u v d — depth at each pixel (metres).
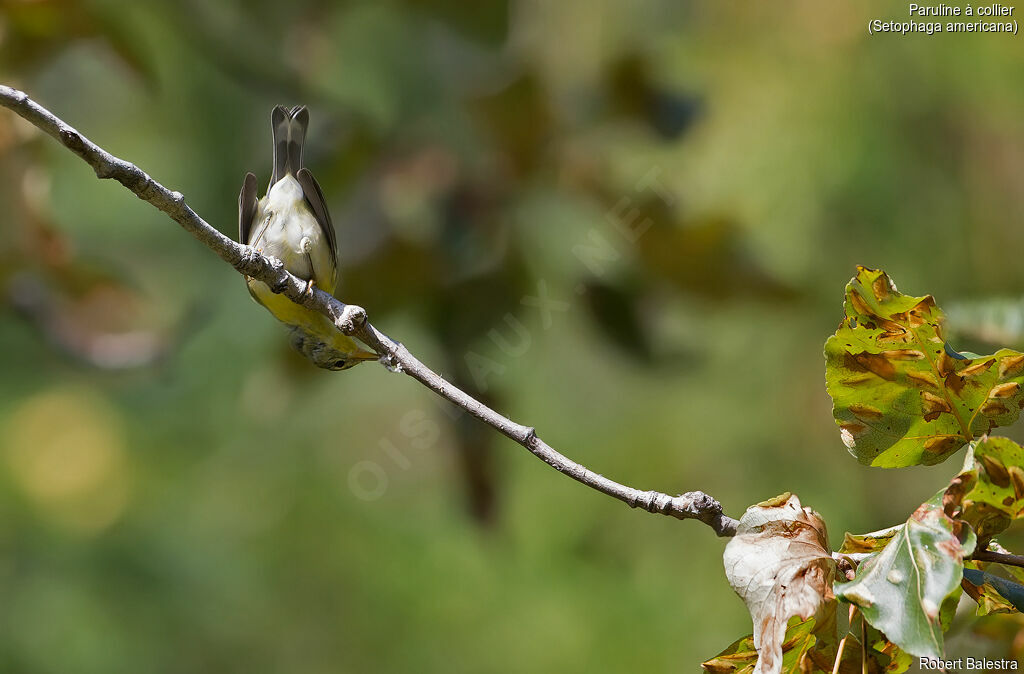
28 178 6.58
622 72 6.54
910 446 6.32
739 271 6.54
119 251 7.39
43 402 9.28
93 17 6.56
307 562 8.16
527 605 7.20
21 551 8.54
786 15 6.96
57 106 7.04
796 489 7.29
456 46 6.58
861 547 6.29
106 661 8.05
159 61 6.75
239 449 8.51
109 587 8.38
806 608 6.27
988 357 6.30
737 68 6.96
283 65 6.61
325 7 6.61
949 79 6.87
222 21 6.62
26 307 6.62
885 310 6.30
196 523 8.54
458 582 7.51
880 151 6.89
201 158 6.75
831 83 6.95
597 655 6.96
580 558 7.30
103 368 6.64
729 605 7.07
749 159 6.78
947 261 7.06
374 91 6.60
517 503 7.29
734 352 7.27
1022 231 6.98
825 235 7.01
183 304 7.05
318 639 7.93
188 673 8.05
